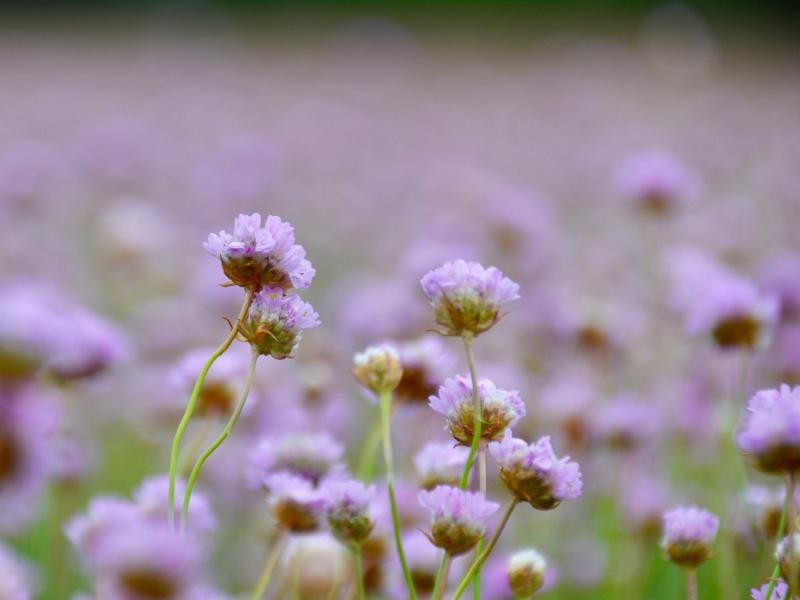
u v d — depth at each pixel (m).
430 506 0.52
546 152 2.87
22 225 1.70
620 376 0.99
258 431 0.81
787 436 0.51
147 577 0.46
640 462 0.80
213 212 2.03
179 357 1.05
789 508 0.51
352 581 0.61
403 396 0.61
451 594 0.60
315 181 2.44
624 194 1.11
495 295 0.53
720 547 0.68
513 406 0.54
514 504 0.52
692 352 0.92
